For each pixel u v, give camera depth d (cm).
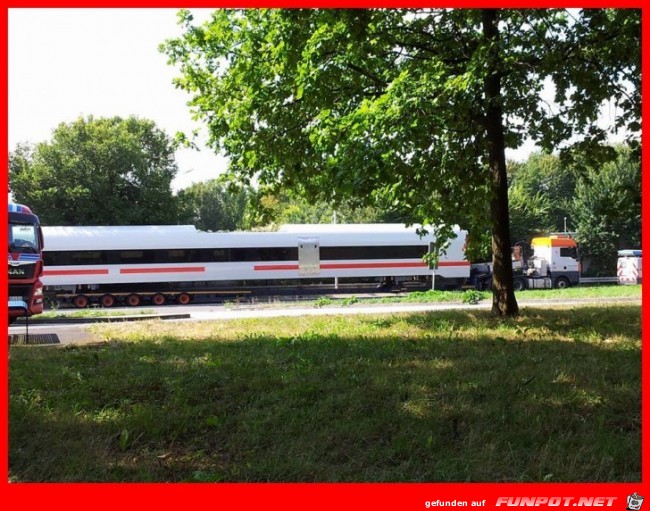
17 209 1430
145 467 415
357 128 986
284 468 409
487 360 741
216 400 582
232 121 1258
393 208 1221
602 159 1303
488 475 398
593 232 4738
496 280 1273
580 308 1452
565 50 1072
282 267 3100
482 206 1152
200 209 6519
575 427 480
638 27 946
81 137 3834
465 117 1103
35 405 554
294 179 1293
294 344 915
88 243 2864
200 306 2808
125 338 1087
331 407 542
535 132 1376
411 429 477
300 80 1059
